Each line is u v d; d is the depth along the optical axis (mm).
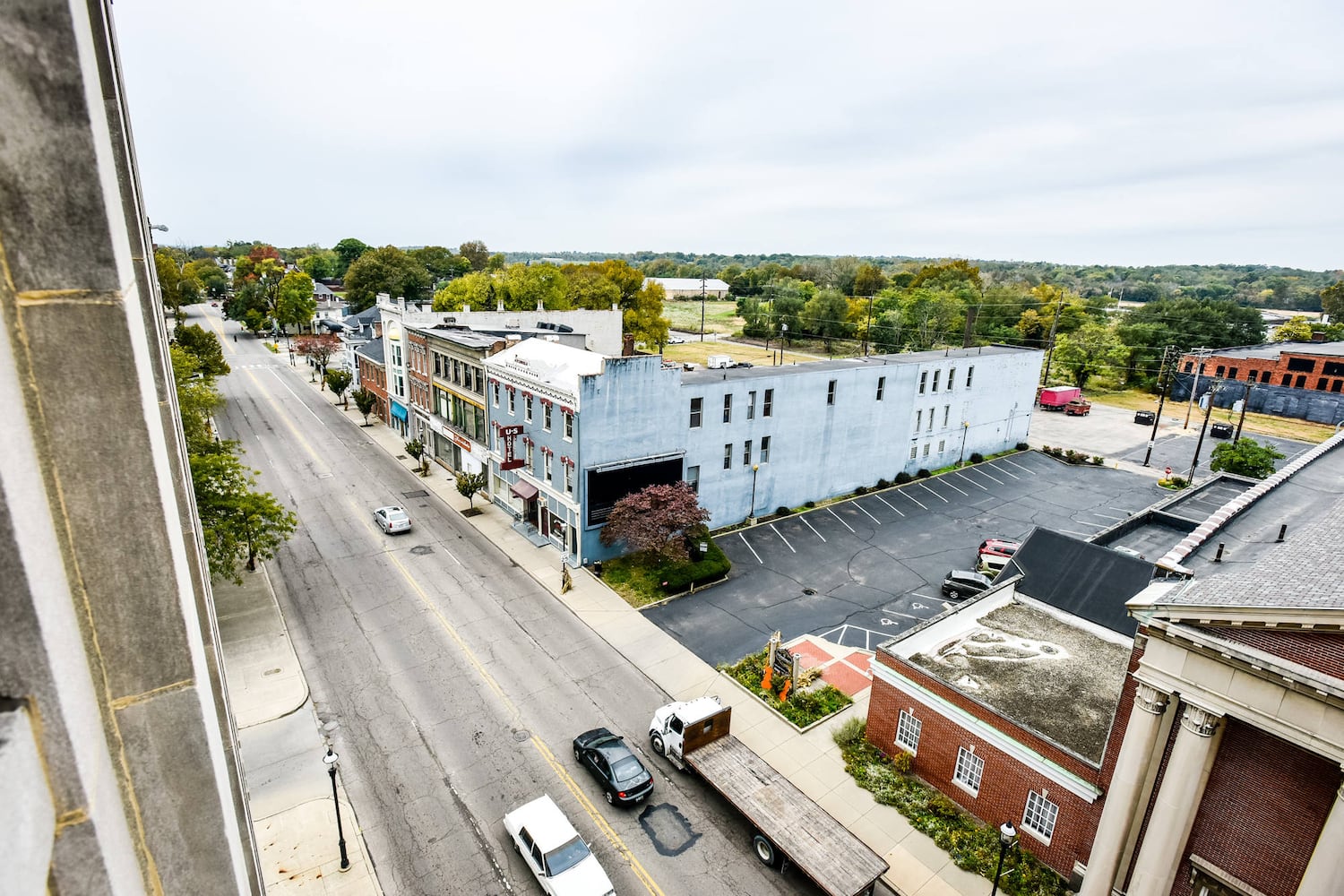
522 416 35812
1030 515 42188
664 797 19203
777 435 38906
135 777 2893
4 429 1989
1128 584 23031
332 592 29344
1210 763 13719
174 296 100500
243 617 27062
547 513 35125
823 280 157625
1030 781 17469
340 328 85000
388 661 24656
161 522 2703
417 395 49781
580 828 18094
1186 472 51781
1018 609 24125
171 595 2797
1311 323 96875
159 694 2863
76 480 2479
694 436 35188
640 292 89812
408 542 34656
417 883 16359
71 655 2318
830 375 40406
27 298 2262
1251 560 15094
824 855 16344
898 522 40188
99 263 2348
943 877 17172
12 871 1604
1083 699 19484
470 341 40562
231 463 26453
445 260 161250
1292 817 13023
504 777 19609
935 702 19375
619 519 30844
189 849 3107
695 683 24266
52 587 2197
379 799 18656
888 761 20688
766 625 28344
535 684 23781
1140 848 14961
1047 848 17234
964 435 51469
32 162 2166
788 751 21203
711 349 101500
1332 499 19250
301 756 20031
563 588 30125
